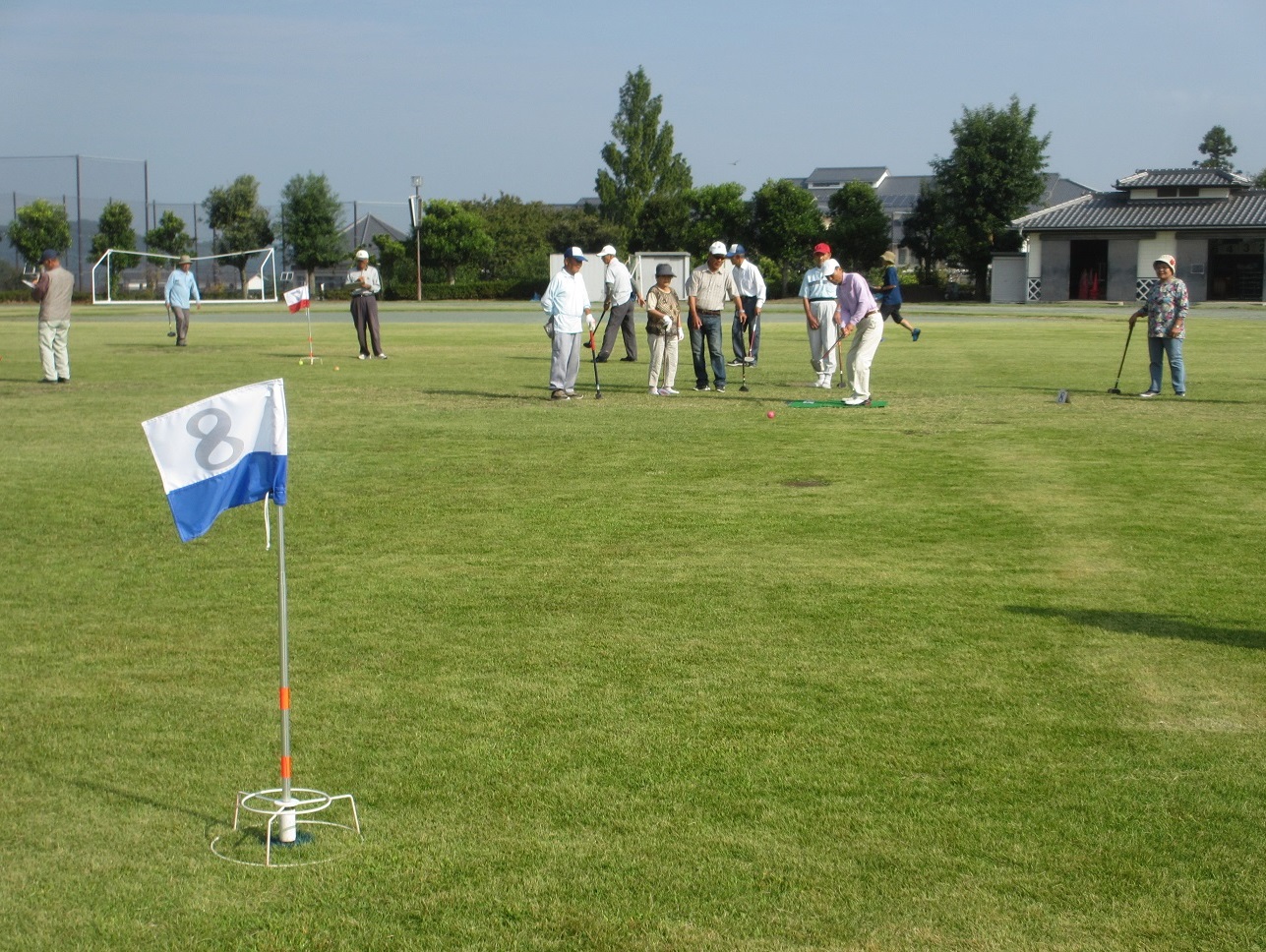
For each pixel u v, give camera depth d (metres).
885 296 20.89
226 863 4.00
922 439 12.88
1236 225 55.78
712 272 17.23
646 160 87.94
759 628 6.42
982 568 7.60
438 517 9.13
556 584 7.28
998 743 4.93
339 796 4.34
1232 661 5.89
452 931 3.58
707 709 5.30
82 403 16.19
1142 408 15.50
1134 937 3.54
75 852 4.08
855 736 5.01
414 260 71.88
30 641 6.27
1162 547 8.12
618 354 24.50
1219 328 34.16
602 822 4.27
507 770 4.70
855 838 4.14
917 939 3.54
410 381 19.27
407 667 5.85
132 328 36.38
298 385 18.61
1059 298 59.69
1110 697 5.43
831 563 7.76
